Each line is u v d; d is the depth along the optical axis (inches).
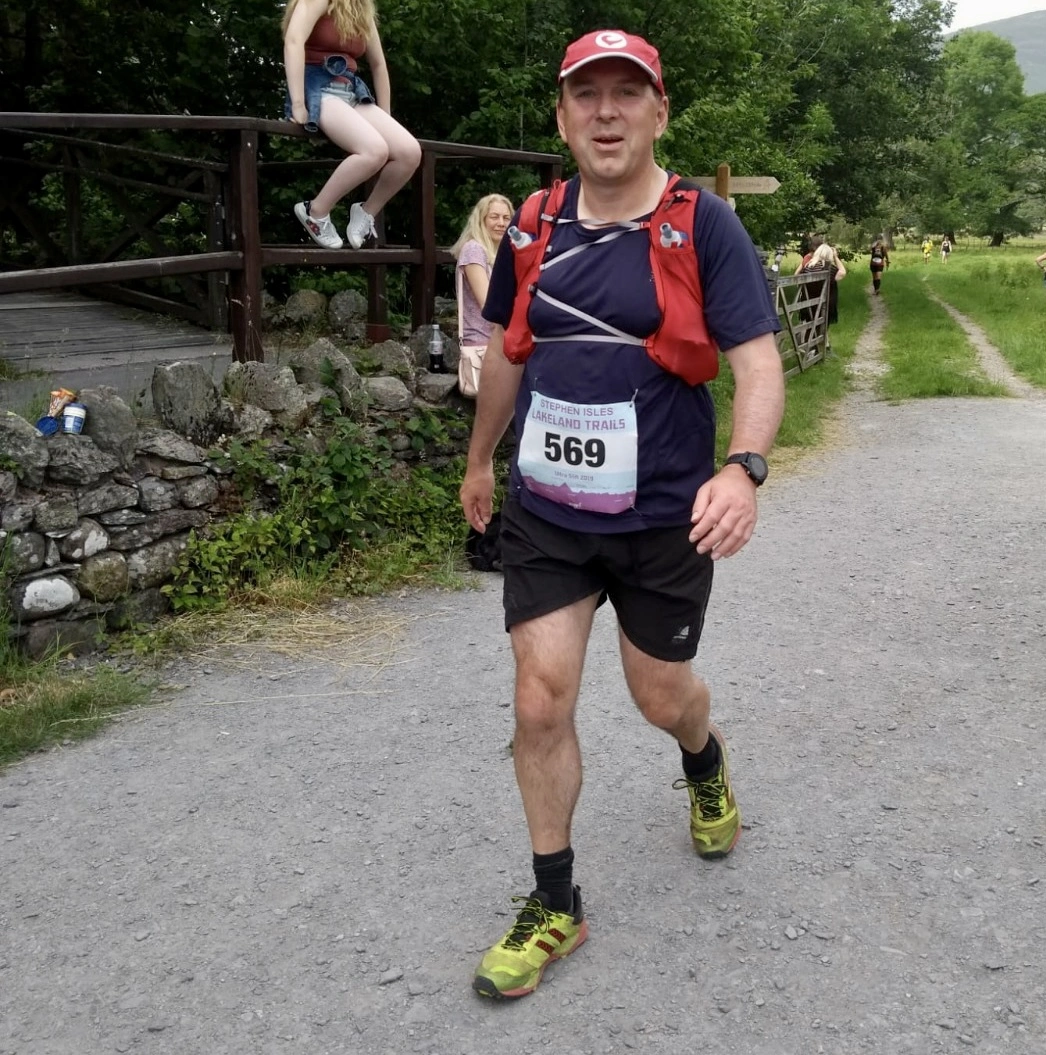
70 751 149.6
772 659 180.4
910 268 1961.1
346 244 356.5
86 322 272.2
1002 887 116.5
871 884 117.3
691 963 105.2
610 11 426.0
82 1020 98.9
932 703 163.3
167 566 192.1
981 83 4357.8
